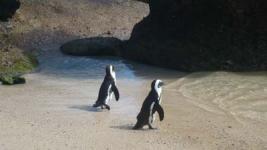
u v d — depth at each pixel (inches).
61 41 1480.1
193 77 1103.0
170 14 1301.7
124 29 1632.6
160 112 693.3
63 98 884.0
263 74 1123.9
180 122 738.8
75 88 973.8
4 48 1211.9
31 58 1236.5
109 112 789.2
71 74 1133.7
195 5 1254.3
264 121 755.4
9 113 775.1
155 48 1269.7
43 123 717.9
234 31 1219.2
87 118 749.9
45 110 796.0
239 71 1157.7
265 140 658.8
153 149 607.2
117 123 725.3
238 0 1202.6
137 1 1886.1
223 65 1173.7
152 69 1211.9
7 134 661.3
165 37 1285.7
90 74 1131.9
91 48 1370.6
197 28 1248.2
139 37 1343.5
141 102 855.7
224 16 1225.4
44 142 629.0
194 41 1234.6
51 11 1632.6
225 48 1205.7
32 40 1449.3
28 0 1649.9
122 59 1341.0
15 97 891.4
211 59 1190.9
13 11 1518.2
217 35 1225.4
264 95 920.3
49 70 1183.6
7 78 1023.0
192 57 1204.5
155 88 701.9
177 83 1036.5
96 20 1652.3
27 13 1584.6
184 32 1261.1
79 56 1362.0
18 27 1504.7
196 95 926.4
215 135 676.1
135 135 664.4
